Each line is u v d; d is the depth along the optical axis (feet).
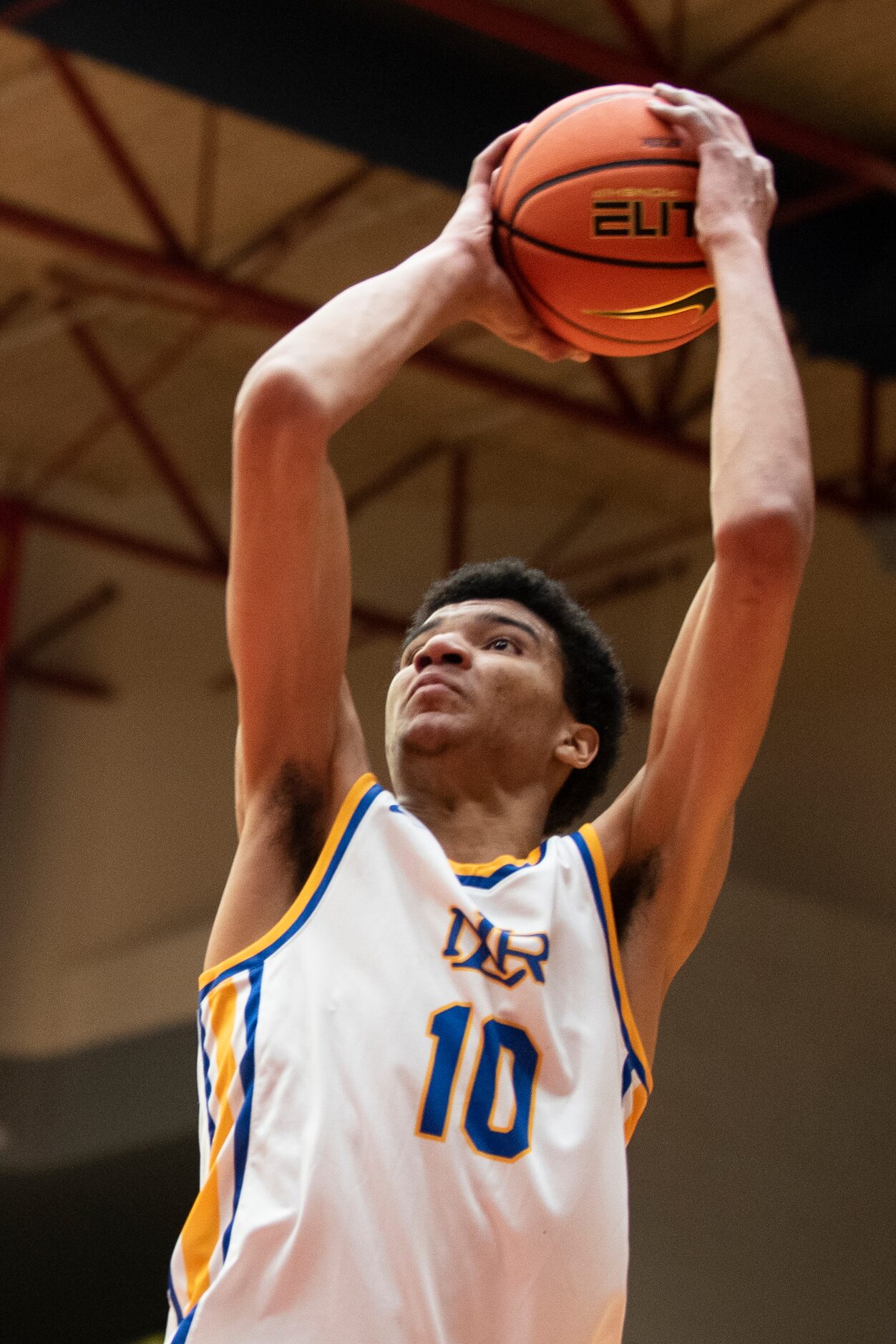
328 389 7.57
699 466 47.06
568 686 8.75
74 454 57.93
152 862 58.29
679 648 8.27
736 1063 39.83
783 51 31.86
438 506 58.34
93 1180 53.78
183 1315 6.76
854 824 46.78
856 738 47.52
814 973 40.52
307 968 7.23
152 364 53.72
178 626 60.95
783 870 47.78
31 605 62.08
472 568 9.21
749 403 7.88
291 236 42.91
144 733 60.13
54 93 37.83
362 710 56.70
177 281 37.65
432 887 7.41
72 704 61.11
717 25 31.40
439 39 29.35
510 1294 6.72
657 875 7.98
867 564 48.91
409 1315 6.51
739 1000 40.47
